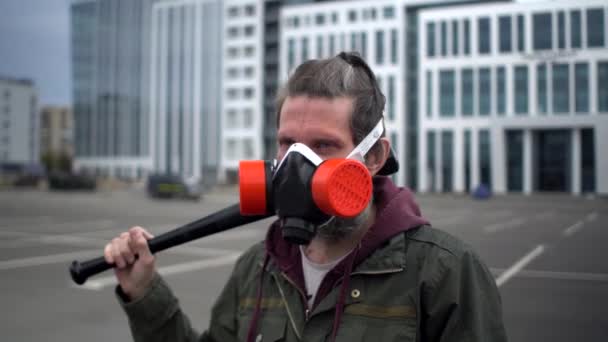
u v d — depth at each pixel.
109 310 5.63
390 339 1.18
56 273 7.71
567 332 4.80
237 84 69.56
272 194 1.13
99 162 80.00
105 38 80.12
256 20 69.06
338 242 1.29
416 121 42.75
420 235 1.27
